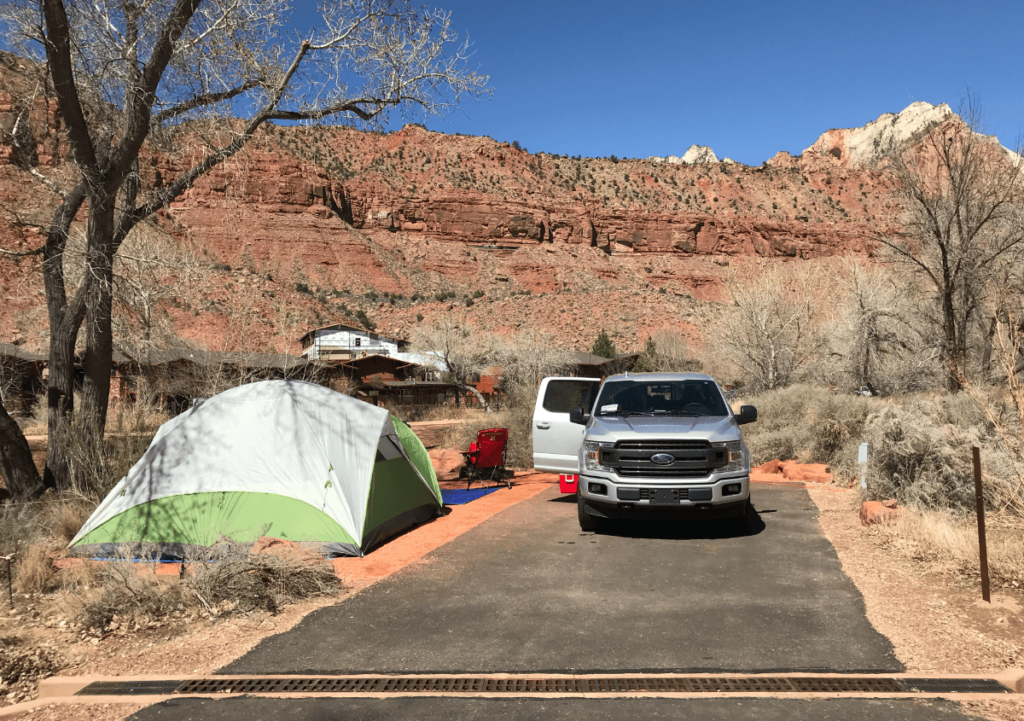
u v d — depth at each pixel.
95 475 9.70
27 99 11.84
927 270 18.78
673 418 7.92
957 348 17.88
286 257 108.38
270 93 12.07
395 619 4.86
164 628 4.84
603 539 7.32
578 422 8.58
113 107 11.41
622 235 145.88
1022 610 4.65
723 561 6.27
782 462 12.27
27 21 10.18
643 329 85.62
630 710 3.38
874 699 3.46
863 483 8.70
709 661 3.98
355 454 7.77
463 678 3.82
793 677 3.75
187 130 12.09
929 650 4.07
